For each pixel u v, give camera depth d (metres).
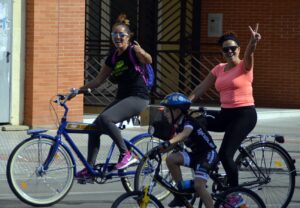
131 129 42.06
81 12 41.78
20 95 40.41
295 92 51.53
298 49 51.25
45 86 40.66
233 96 23.34
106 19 52.28
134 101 25.45
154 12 51.22
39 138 24.73
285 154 24.83
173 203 21.45
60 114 41.16
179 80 52.09
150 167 24.92
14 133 39.38
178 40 53.94
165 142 20.89
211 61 53.09
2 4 39.47
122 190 28.48
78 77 41.97
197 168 21.16
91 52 51.41
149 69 25.72
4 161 32.44
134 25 51.94
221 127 23.72
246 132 23.23
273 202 24.86
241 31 52.78
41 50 40.31
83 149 34.97
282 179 24.88
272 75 51.97
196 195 21.95
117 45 25.36
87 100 48.56
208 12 53.44
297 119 48.62
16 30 40.00
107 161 25.45
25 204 25.50
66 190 25.14
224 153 22.94
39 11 40.09
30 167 24.66
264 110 49.75
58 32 40.91
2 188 28.05
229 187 22.31
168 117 21.45
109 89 49.31
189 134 21.08
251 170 24.47
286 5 51.34
